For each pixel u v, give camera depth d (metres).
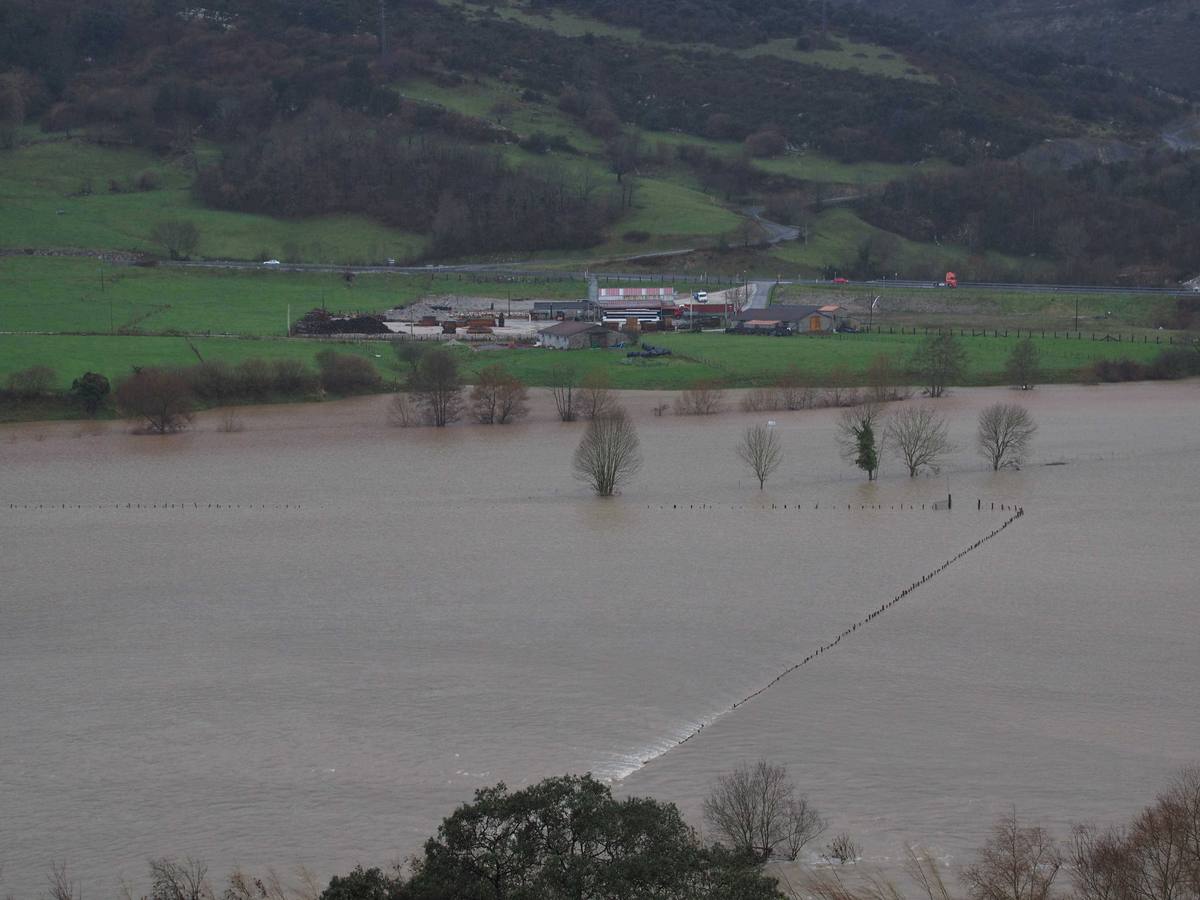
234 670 129.00
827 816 98.12
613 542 173.25
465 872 77.75
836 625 139.88
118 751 111.31
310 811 100.44
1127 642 133.38
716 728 114.00
